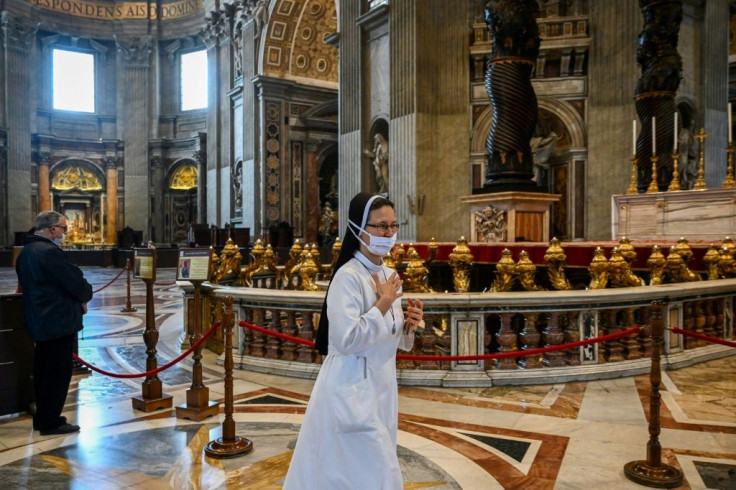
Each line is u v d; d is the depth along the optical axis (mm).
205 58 34125
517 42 10062
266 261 9125
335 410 2312
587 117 14922
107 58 34750
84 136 34156
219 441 4023
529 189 10344
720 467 3670
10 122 30688
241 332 6496
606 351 6070
